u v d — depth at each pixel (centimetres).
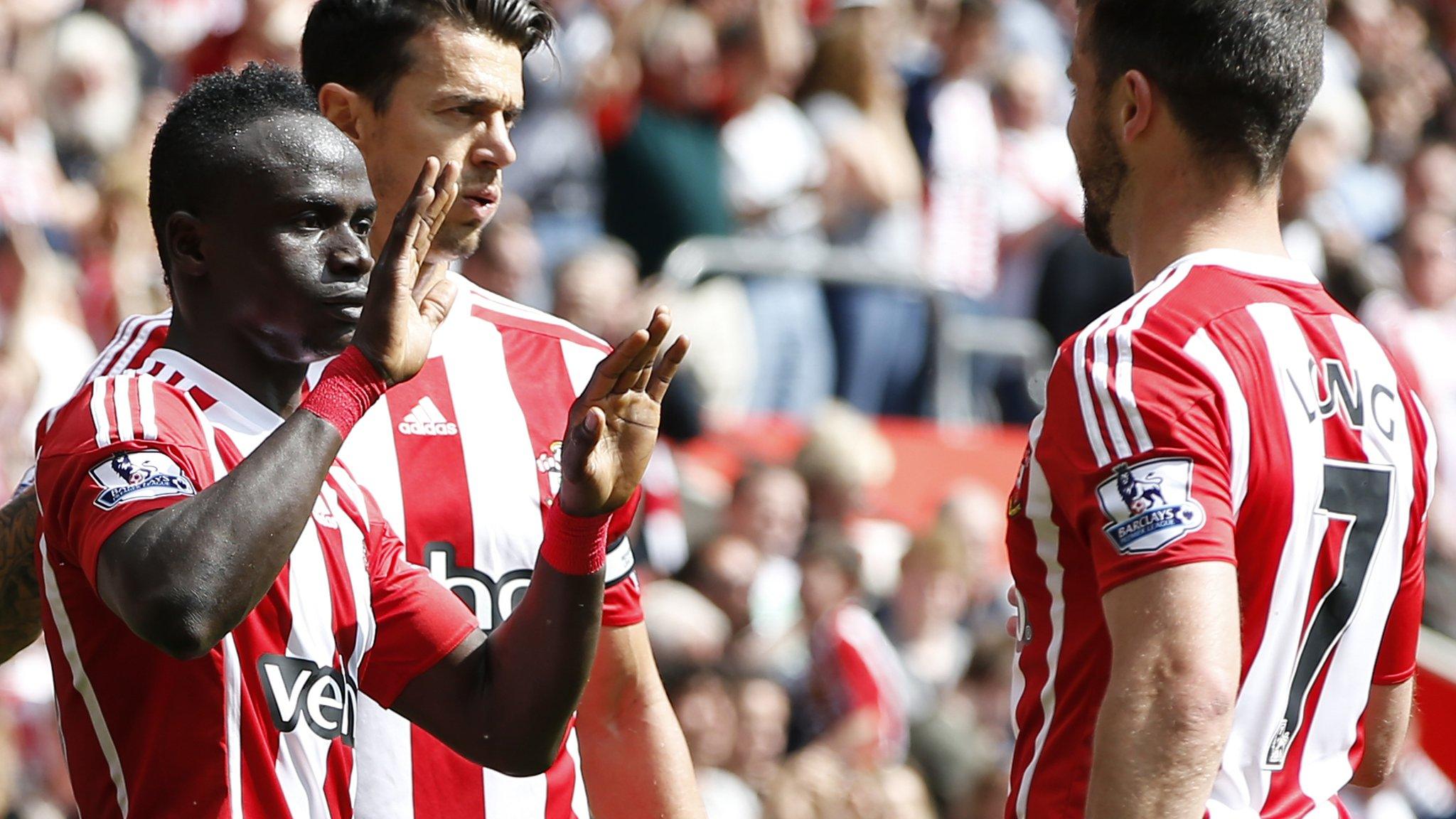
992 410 3125
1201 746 898
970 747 2428
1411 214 3484
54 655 937
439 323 947
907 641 2508
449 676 983
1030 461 993
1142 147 1011
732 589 2398
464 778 1115
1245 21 985
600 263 2628
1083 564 974
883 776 2302
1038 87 3325
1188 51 988
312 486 866
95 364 1020
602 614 1048
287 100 947
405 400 1150
